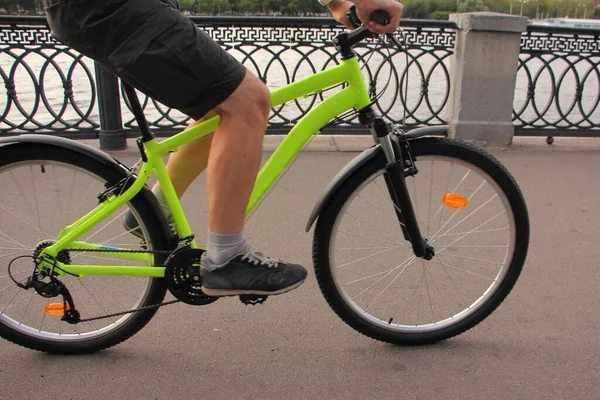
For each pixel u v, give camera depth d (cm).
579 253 324
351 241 335
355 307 232
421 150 220
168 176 209
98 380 215
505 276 236
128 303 256
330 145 544
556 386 214
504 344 240
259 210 382
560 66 870
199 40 178
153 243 214
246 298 213
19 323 227
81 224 210
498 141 548
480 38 516
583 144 564
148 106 615
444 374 221
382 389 212
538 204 402
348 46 206
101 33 176
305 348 237
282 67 533
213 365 225
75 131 523
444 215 377
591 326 253
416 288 285
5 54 496
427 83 547
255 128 187
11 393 206
